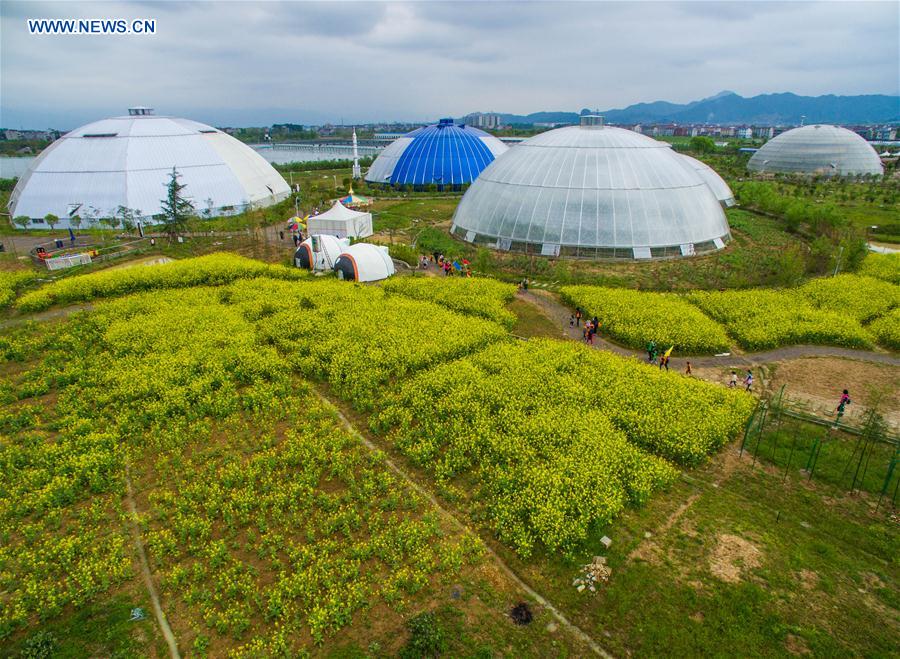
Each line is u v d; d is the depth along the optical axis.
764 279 49.09
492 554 19.61
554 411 27.64
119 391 29.70
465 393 29.22
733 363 34.84
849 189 105.62
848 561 19.09
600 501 21.45
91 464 23.98
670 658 15.67
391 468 24.45
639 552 19.52
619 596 17.67
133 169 77.38
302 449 25.23
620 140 62.03
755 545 19.80
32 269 54.88
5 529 20.66
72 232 70.56
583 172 58.41
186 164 82.31
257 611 17.45
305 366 32.97
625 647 16.05
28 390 30.33
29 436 26.16
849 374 33.03
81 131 84.00
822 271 52.88
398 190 110.12
